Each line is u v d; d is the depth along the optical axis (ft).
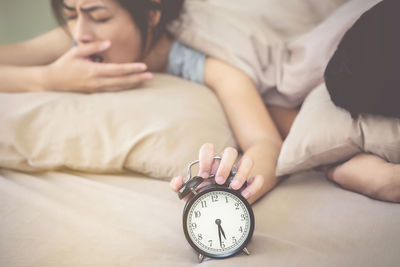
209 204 2.23
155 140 3.30
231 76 4.09
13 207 2.66
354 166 2.84
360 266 2.03
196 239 2.22
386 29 2.54
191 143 3.31
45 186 3.04
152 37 4.54
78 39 3.99
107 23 4.00
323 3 5.05
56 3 4.55
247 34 4.40
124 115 3.46
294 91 4.07
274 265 2.08
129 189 3.07
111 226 2.50
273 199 2.87
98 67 3.82
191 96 3.76
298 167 3.05
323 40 3.68
